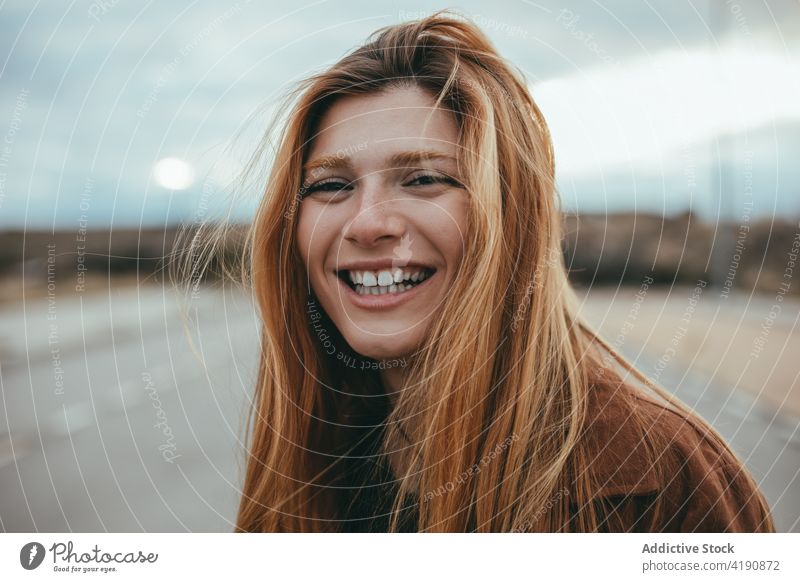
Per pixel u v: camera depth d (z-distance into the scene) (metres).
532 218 0.57
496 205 0.54
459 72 0.54
